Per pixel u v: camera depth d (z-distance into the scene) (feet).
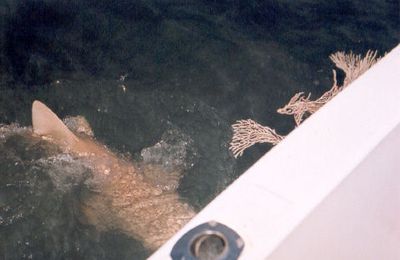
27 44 12.50
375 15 13.06
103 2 13.76
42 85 11.41
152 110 10.77
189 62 11.86
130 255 8.00
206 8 13.44
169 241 3.66
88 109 10.84
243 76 11.40
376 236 5.41
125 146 9.99
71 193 8.98
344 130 4.59
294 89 10.98
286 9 13.32
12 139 10.02
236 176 9.38
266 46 12.13
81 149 9.64
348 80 8.34
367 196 4.83
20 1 13.74
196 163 9.63
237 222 3.76
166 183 9.20
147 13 13.32
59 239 8.28
